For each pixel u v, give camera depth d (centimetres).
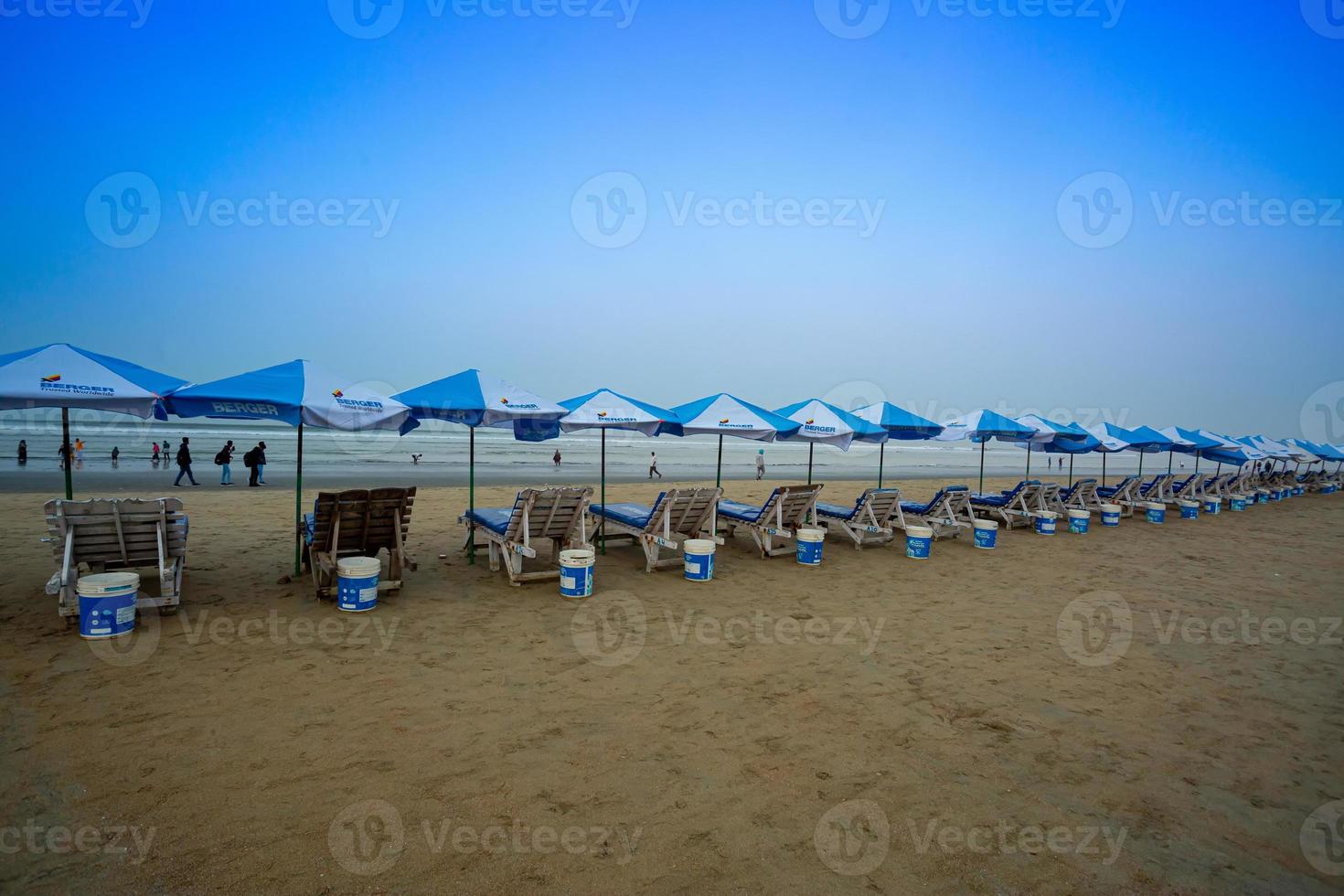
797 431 962
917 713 440
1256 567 999
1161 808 339
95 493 1456
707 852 286
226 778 327
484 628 575
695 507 850
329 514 632
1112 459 7200
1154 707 468
